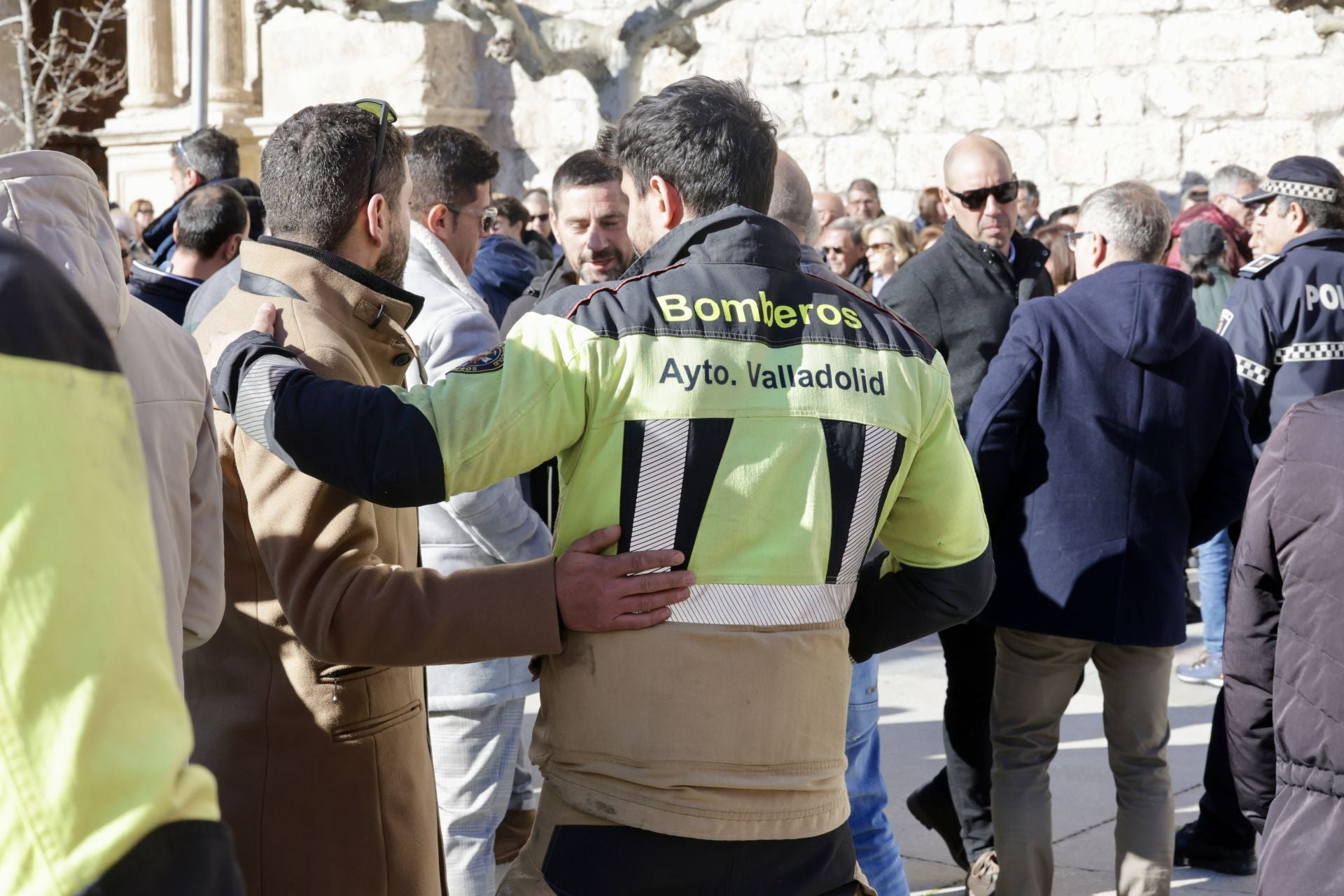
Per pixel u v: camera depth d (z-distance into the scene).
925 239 7.60
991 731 3.34
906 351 1.92
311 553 1.92
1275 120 9.99
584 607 1.76
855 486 1.82
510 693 3.16
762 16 11.82
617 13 11.98
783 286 1.86
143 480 0.89
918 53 11.25
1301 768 2.04
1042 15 10.75
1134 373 3.17
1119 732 3.26
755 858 1.77
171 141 14.32
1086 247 3.33
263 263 2.13
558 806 1.80
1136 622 3.15
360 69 12.99
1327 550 2.01
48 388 0.84
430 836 2.27
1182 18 10.25
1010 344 3.22
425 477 1.72
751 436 1.77
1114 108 10.54
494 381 1.75
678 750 1.73
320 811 2.10
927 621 2.04
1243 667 2.25
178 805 0.84
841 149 11.63
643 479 1.75
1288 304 4.37
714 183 1.88
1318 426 2.07
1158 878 3.20
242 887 0.90
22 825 0.79
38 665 0.80
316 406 1.77
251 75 14.53
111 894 0.79
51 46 14.86
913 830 4.27
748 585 1.77
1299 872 2.00
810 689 1.81
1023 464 3.22
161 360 1.65
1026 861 3.22
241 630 2.10
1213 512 3.32
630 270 1.89
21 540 0.81
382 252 2.22
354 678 2.11
